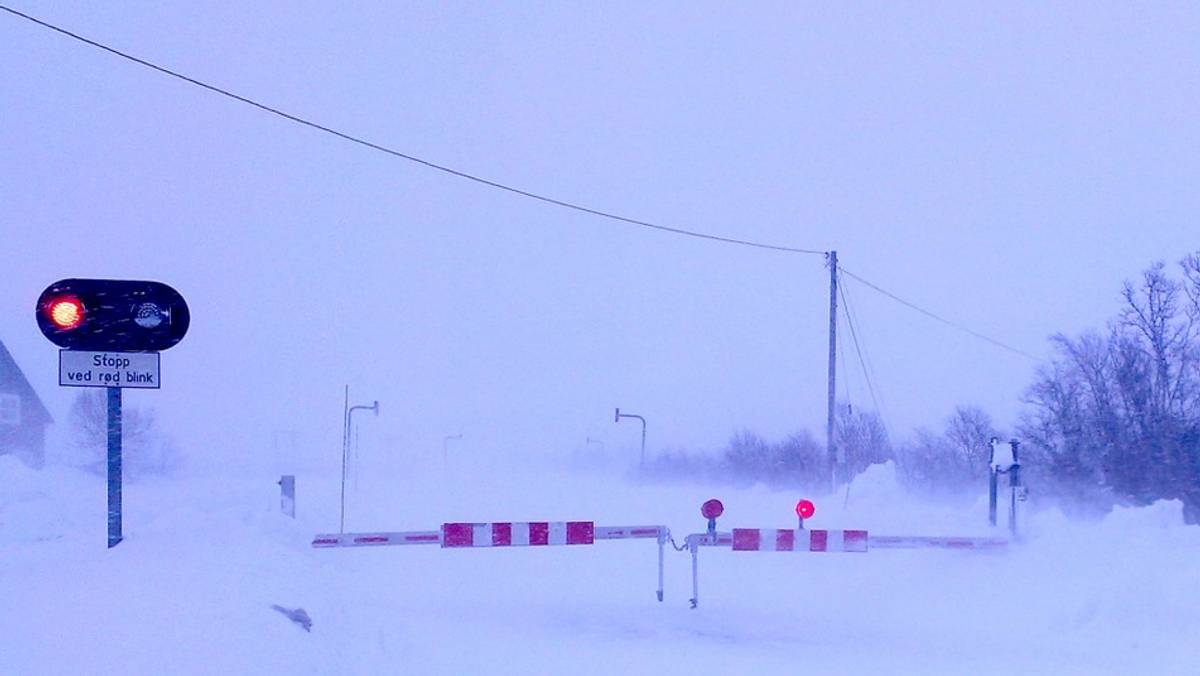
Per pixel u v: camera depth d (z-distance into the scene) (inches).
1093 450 1109.1
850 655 367.6
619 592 521.7
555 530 505.7
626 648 378.6
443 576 567.2
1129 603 412.5
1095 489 1078.4
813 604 482.9
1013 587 482.0
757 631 418.6
